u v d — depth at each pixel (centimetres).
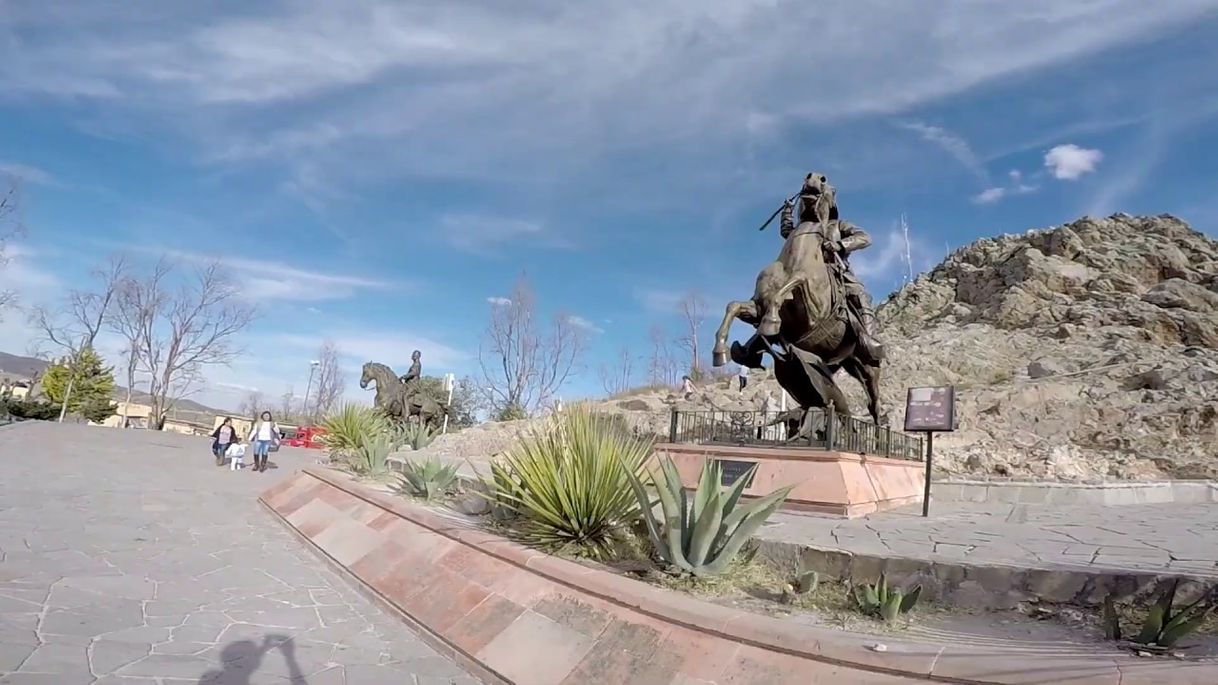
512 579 529
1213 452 1753
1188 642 374
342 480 959
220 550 754
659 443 1011
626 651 406
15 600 500
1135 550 577
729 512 538
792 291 926
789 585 505
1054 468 1617
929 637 402
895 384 2700
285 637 494
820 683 333
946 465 1708
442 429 2719
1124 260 3441
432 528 666
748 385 2869
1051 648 372
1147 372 2245
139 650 434
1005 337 3092
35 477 1169
